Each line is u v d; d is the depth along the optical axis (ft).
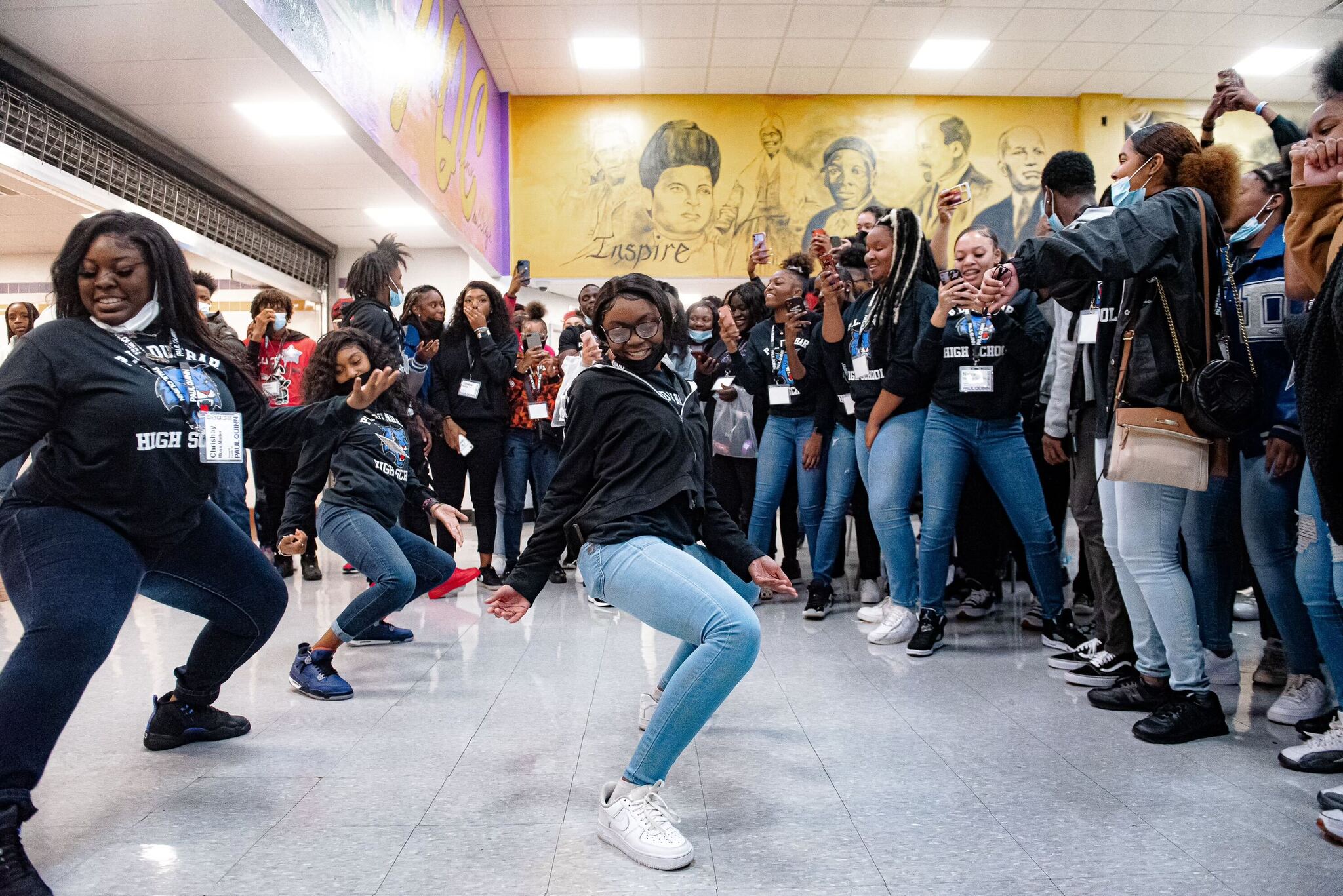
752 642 5.64
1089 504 9.95
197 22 13.28
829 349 13.32
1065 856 5.65
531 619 13.25
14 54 14.33
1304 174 6.16
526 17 26.91
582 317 17.76
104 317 6.09
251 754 7.61
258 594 7.41
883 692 9.44
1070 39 28.60
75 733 8.15
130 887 5.32
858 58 29.94
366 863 5.62
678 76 31.30
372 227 26.78
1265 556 8.14
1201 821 6.12
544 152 32.73
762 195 32.83
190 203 20.54
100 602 5.71
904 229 11.53
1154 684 8.57
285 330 17.35
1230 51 29.43
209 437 6.35
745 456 15.67
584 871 5.50
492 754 7.59
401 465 10.50
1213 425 6.92
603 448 6.27
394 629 11.78
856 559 19.84
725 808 6.49
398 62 20.20
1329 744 7.04
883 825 6.16
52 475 5.92
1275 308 8.04
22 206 17.21
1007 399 10.74
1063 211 10.36
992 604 13.50
